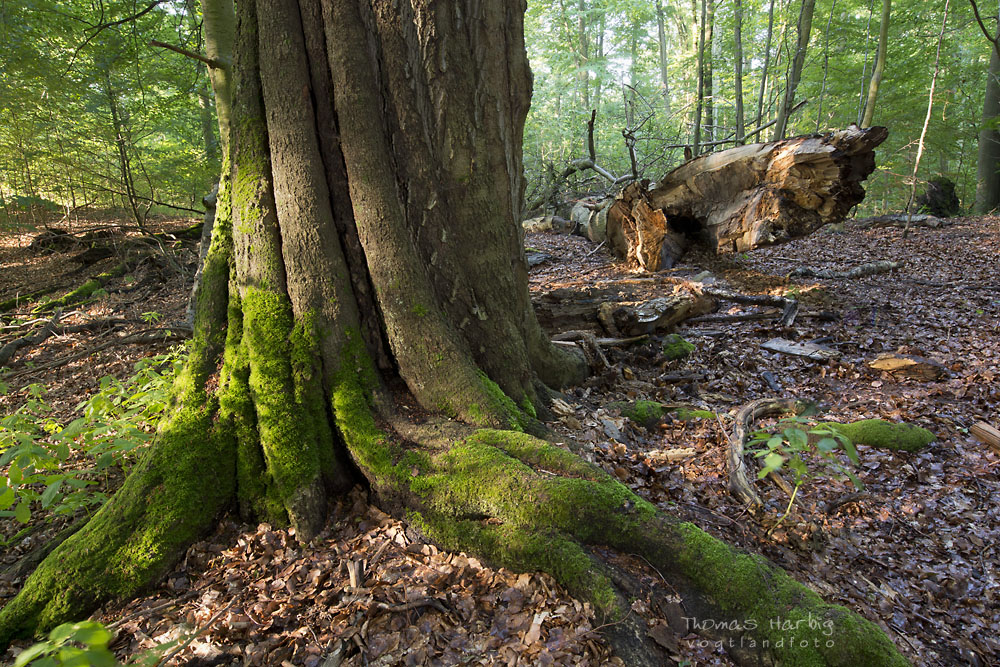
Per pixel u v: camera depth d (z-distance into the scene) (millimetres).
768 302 7055
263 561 2961
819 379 5336
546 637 2387
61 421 5082
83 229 15086
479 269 3797
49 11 9055
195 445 3201
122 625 2629
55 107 11898
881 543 3221
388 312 3441
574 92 23484
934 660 2529
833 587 2861
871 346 5949
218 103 6398
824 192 6762
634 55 26047
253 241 3365
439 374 3428
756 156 7363
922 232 11961
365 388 3393
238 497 3236
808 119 18406
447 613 2535
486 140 3666
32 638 2664
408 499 3053
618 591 2520
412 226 3607
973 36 17828
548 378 4785
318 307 3328
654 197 8812
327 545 3033
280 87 3260
